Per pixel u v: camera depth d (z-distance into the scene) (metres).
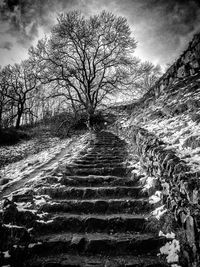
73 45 21.42
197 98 6.48
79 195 4.05
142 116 10.28
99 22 20.42
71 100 19.77
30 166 7.79
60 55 20.59
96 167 5.61
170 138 5.16
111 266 2.44
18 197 3.91
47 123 24.45
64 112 20.22
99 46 21.95
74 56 21.88
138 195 3.90
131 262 2.50
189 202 2.61
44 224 3.17
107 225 3.13
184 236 2.58
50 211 3.55
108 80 21.52
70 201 3.71
